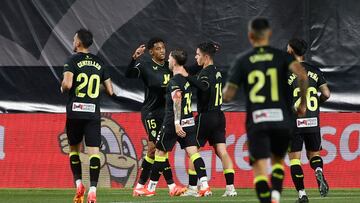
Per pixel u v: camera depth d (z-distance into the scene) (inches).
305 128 1347.2
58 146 1812.3
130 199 1438.2
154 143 1539.1
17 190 1737.2
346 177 1755.7
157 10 1817.2
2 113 1833.2
